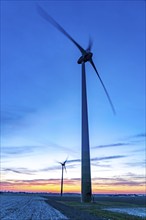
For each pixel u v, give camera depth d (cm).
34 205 6775
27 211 4553
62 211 4516
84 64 7694
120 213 4166
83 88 7594
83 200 7025
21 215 3716
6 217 3406
